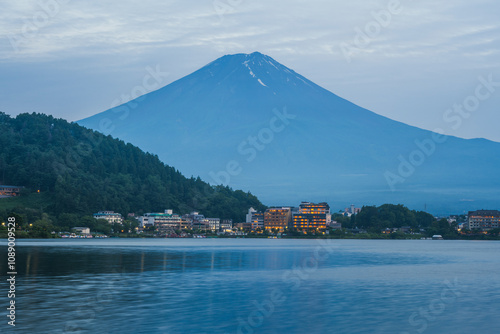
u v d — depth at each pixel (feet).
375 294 319.88
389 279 402.52
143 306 265.75
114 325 223.30
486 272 470.80
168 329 219.41
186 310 258.37
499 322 242.17
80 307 258.98
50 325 220.43
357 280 392.06
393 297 309.01
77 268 443.32
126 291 313.32
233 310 262.26
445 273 456.86
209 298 294.66
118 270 433.48
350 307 274.57
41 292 303.48
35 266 456.04
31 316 236.84
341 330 224.12
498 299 305.94
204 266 491.72
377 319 245.65
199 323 231.50
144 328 219.82
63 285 334.03
